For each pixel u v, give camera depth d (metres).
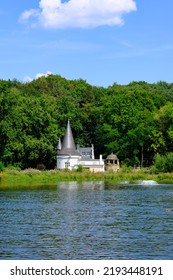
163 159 105.94
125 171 110.00
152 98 163.50
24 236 30.11
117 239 29.14
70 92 175.88
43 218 38.19
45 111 129.50
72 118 152.62
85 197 56.97
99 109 154.75
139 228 33.19
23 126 124.81
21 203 49.97
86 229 32.75
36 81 185.38
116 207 46.31
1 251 25.92
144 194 61.47
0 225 34.47
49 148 125.81
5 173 97.25
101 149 158.88
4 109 111.19
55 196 58.25
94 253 25.58
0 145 113.88
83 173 102.75
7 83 114.44
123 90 178.25
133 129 139.38
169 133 137.25
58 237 29.77
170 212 42.16
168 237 29.75
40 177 97.19
